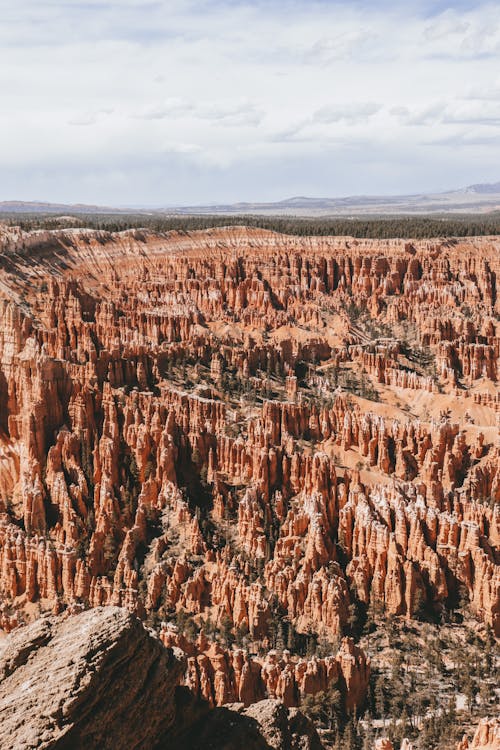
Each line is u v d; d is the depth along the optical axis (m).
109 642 41.75
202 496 115.31
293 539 103.00
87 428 120.69
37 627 43.69
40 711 38.38
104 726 39.97
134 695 42.06
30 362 123.31
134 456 117.50
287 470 115.44
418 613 95.62
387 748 63.88
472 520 108.75
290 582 95.81
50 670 40.31
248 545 105.38
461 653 89.25
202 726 46.84
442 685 84.19
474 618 96.25
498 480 123.38
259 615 89.50
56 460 115.06
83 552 104.38
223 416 126.75
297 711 50.84
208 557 101.62
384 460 124.56
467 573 99.25
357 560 99.56
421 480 122.38
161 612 94.38
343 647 80.94
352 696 78.94
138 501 111.75
